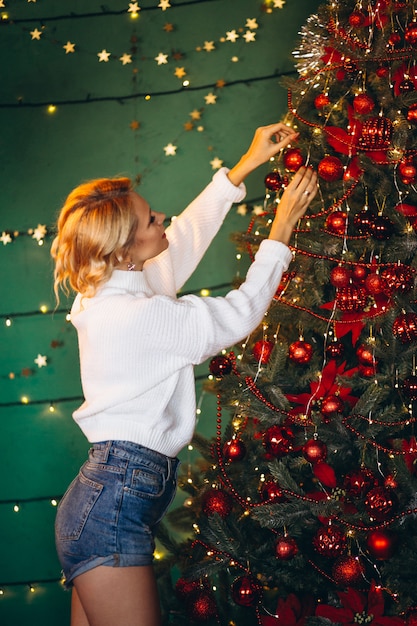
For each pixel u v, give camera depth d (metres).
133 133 3.18
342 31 2.04
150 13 3.17
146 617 1.68
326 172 2.01
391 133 1.98
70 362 3.18
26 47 3.19
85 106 3.18
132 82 3.18
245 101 3.15
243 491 2.33
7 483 3.17
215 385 2.32
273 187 2.25
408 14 2.09
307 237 2.21
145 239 1.82
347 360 2.34
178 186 3.18
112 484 1.69
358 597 2.04
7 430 3.18
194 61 3.17
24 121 3.18
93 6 3.18
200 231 2.09
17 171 3.18
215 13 3.16
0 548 3.16
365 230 2.03
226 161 3.16
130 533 1.68
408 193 2.08
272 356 2.16
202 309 1.68
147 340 1.68
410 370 2.11
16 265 3.17
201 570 2.19
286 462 2.22
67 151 3.18
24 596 3.15
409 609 1.94
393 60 2.03
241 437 2.38
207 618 2.22
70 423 3.18
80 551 1.70
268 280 1.75
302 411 2.14
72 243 1.76
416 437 2.14
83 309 1.81
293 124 2.23
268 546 2.24
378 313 2.07
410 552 2.02
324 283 2.20
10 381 3.17
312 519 2.11
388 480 2.01
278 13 3.14
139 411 1.71
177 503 3.17
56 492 3.17
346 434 2.09
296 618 2.17
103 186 1.80
